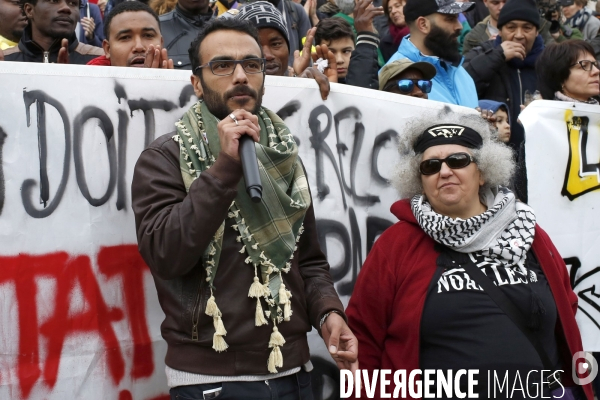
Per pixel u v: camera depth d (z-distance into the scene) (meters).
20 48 3.84
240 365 2.36
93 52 4.02
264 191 2.40
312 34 3.52
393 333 2.76
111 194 2.70
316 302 2.56
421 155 2.89
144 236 2.29
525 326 2.69
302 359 2.50
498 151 2.87
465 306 2.68
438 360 2.69
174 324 2.40
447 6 4.21
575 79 3.97
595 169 3.65
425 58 4.23
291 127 3.09
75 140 2.65
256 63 2.47
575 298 2.96
